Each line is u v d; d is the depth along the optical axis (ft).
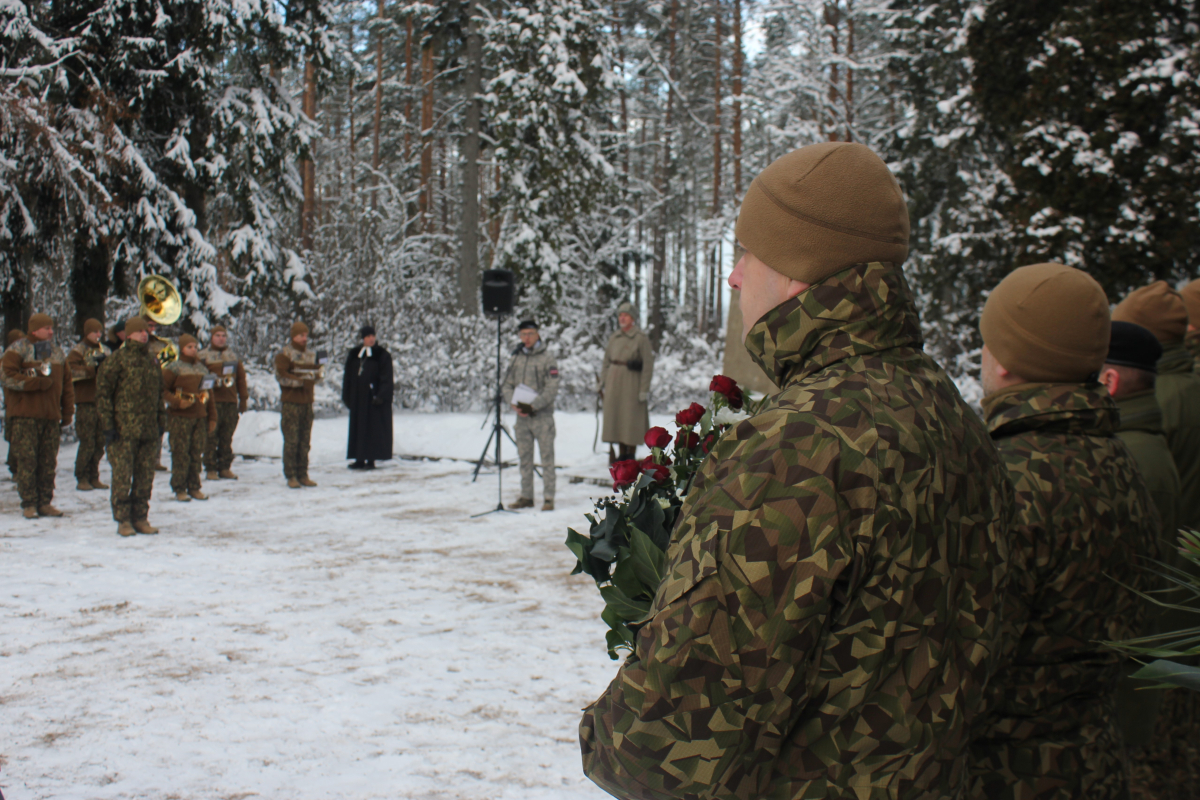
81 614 15.19
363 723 10.64
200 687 11.79
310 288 55.26
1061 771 3.91
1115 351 6.38
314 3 51.57
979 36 37.83
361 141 102.27
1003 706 4.03
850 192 3.02
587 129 69.77
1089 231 33.78
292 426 30.60
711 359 61.36
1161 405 7.92
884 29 57.00
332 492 29.58
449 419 46.19
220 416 32.76
